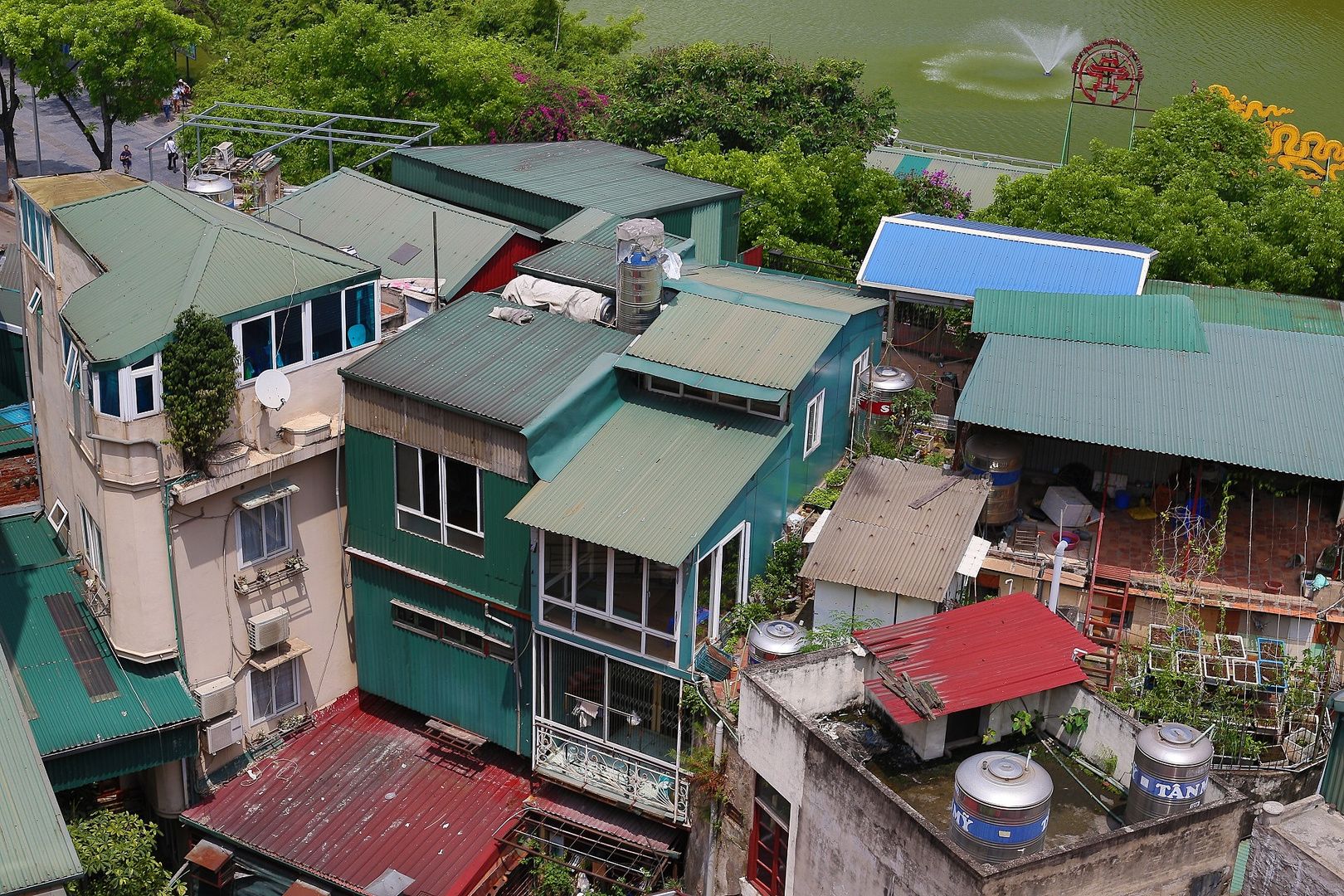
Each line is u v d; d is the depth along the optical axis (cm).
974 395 2680
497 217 3672
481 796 2797
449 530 2730
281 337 2731
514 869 2723
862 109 5309
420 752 2909
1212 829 1941
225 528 2698
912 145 5994
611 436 2659
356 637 2991
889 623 2494
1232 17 9325
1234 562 2652
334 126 4934
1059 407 2647
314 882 2616
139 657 2662
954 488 2662
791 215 4128
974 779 1866
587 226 3334
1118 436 2573
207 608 2711
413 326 2880
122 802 2811
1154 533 2734
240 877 2716
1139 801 1980
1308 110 7662
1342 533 2625
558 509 2505
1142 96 7994
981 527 2748
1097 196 3766
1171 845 1917
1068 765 2181
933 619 2300
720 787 2416
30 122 6912
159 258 2722
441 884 2589
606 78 6012
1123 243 3344
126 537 2581
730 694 2447
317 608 2930
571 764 2677
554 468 2589
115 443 2516
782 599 2705
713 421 2667
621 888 2609
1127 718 2106
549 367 2719
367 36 5072
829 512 2636
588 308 2917
